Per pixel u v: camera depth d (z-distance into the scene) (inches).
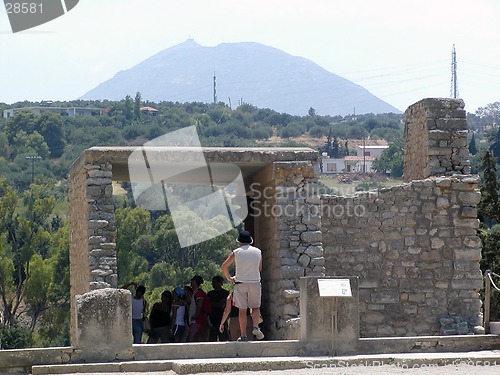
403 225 1326.3
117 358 891.4
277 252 1264.8
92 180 1211.2
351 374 820.6
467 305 1320.1
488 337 979.3
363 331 1301.7
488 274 1021.2
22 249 3804.1
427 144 1411.2
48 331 3538.4
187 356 906.7
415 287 1318.9
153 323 1321.4
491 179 2509.8
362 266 1314.0
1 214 3853.3
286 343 922.7
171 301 1336.1
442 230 1330.0
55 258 3745.1
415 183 1332.4
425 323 1311.5
